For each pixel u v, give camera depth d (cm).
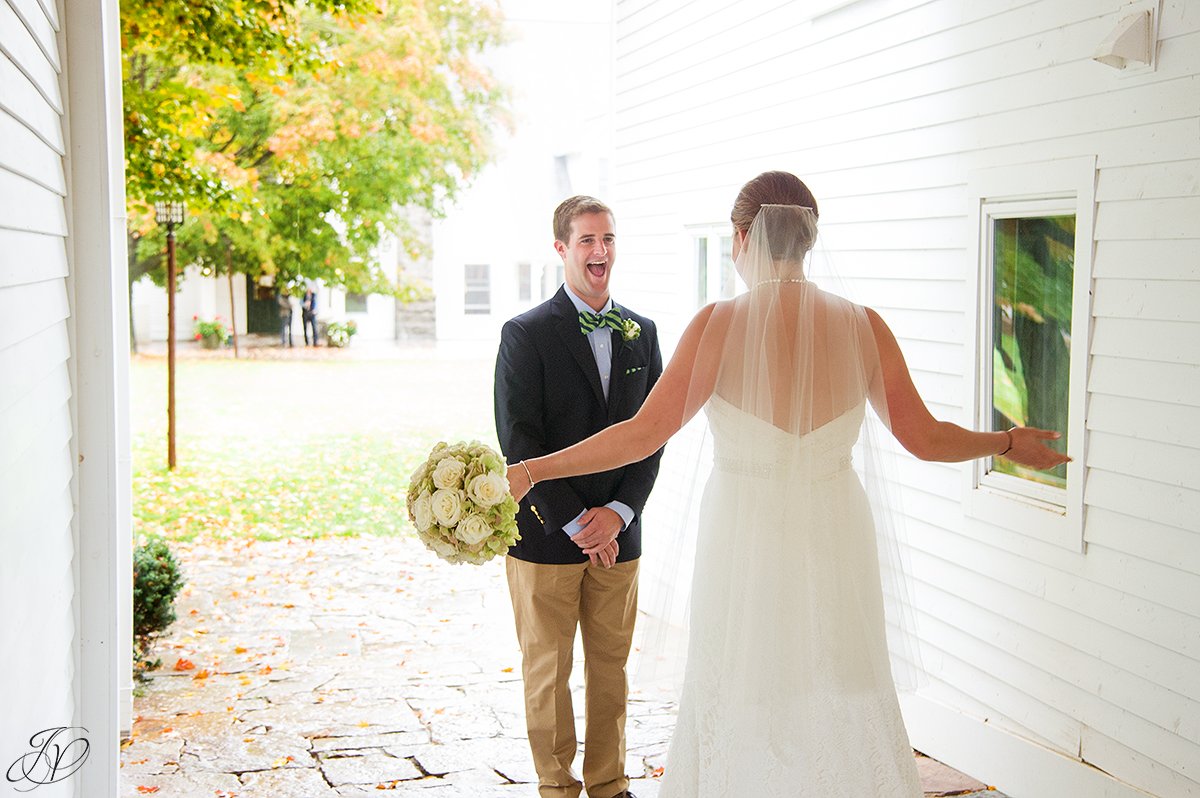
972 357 413
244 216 1199
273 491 1149
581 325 369
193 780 424
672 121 675
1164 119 322
